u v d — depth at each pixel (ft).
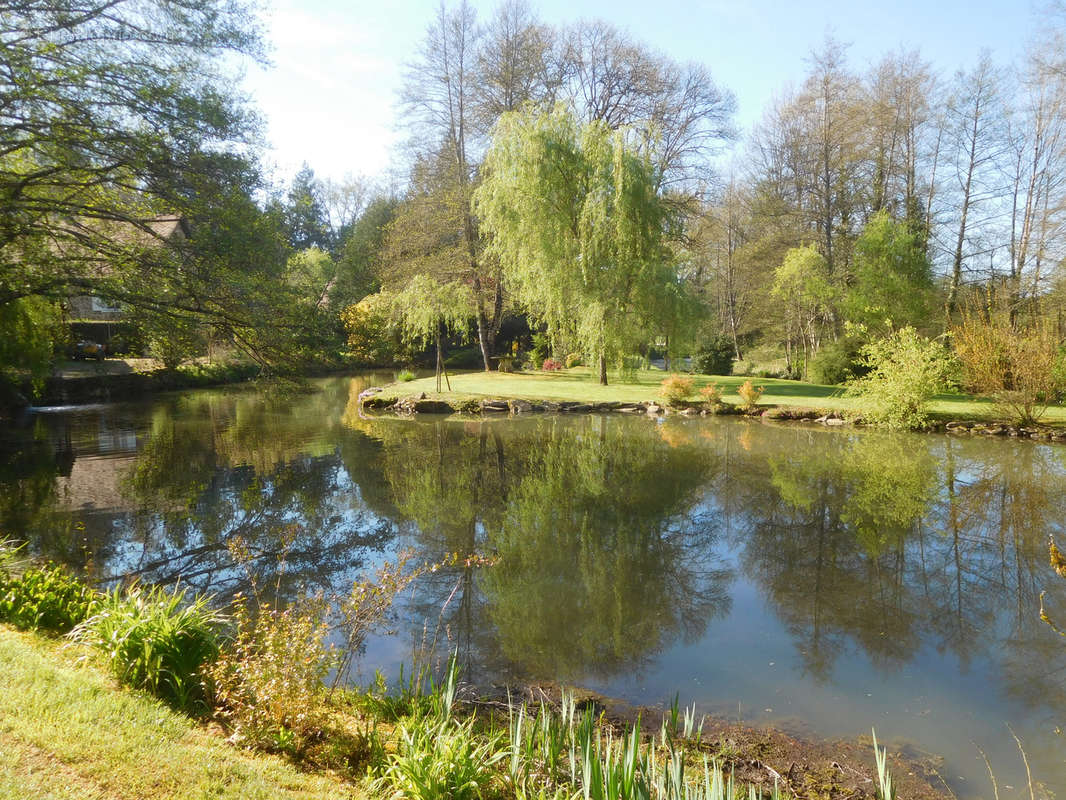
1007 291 73.67
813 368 83.97
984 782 12.39
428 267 91.76
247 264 37.50
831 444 51.34
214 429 58.23
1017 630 19.80
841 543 28.27
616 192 70.44
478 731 13.50
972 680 16.70
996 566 25.41
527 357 118.73
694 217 98.37
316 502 34.04
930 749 13.56
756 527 30.48
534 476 40.70
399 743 11.42
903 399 56.44
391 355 131.34
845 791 12.00
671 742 11.18
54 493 34.63
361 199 176.14
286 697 11.84
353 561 25.36
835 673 17.08
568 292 73.51
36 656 12.66
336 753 11.43
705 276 123.95
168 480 38.22
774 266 95.61
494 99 92.63
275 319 37.65
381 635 19.06
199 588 22.02
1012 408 55.11
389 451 48.62
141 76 34.17
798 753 13.30
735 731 14.17
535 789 10.69
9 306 49.14
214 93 36.17
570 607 21.48
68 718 10.23
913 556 26.58
